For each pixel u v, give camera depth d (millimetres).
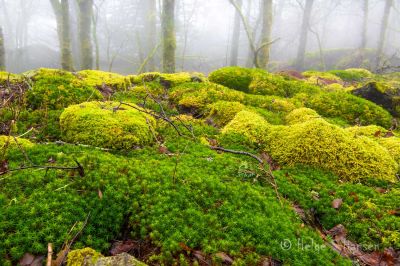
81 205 3869
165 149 5566
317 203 4730
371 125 7270
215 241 3578
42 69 8094
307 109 7676
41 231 3439
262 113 7574
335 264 3641
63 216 3662
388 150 6059
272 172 5328
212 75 10438
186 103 8016
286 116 7785
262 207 4281
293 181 5176
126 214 3938
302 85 10242
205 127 6836
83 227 3605
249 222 3891
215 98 8289
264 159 5770
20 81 7254
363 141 5891
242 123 6695
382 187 5102
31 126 5980
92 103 6520
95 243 3529
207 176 4672
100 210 3885
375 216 4391
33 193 3869
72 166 4449
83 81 8078
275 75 11289
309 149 5668
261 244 3623
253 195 4438
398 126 8047
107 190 4066
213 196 4277
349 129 7113
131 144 5387
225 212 4027
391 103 8930
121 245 3641
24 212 3590
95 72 9406
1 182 4000
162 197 4062
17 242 3309
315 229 4352
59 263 3158
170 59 14562
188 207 4023
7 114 6082
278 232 3787
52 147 5047
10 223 3451
